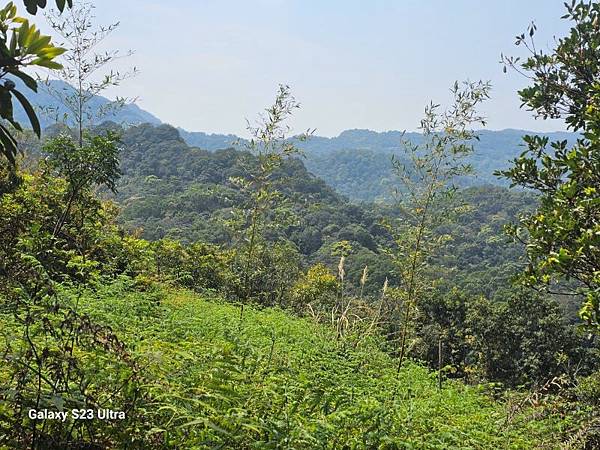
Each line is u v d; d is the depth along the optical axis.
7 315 4.28
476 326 22.70
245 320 11.29
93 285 9.58
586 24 6.65
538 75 6.93
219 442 3.19
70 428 2.95
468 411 7.14
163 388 3.29
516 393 9.37
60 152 10.55
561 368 19.84
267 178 11.05
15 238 7.68
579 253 4.96
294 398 4.33
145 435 3.02
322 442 3.66
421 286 11.07
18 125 2.16
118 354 3.18
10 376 3.00
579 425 6.17
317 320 13.41
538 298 22.36
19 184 9.84
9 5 2.15
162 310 9.69
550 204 5.98
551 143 6.49
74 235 10.93
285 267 22.67
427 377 10.14
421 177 10.74
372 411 4.51
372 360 10.57
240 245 12.51
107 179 10.94
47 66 2.14
